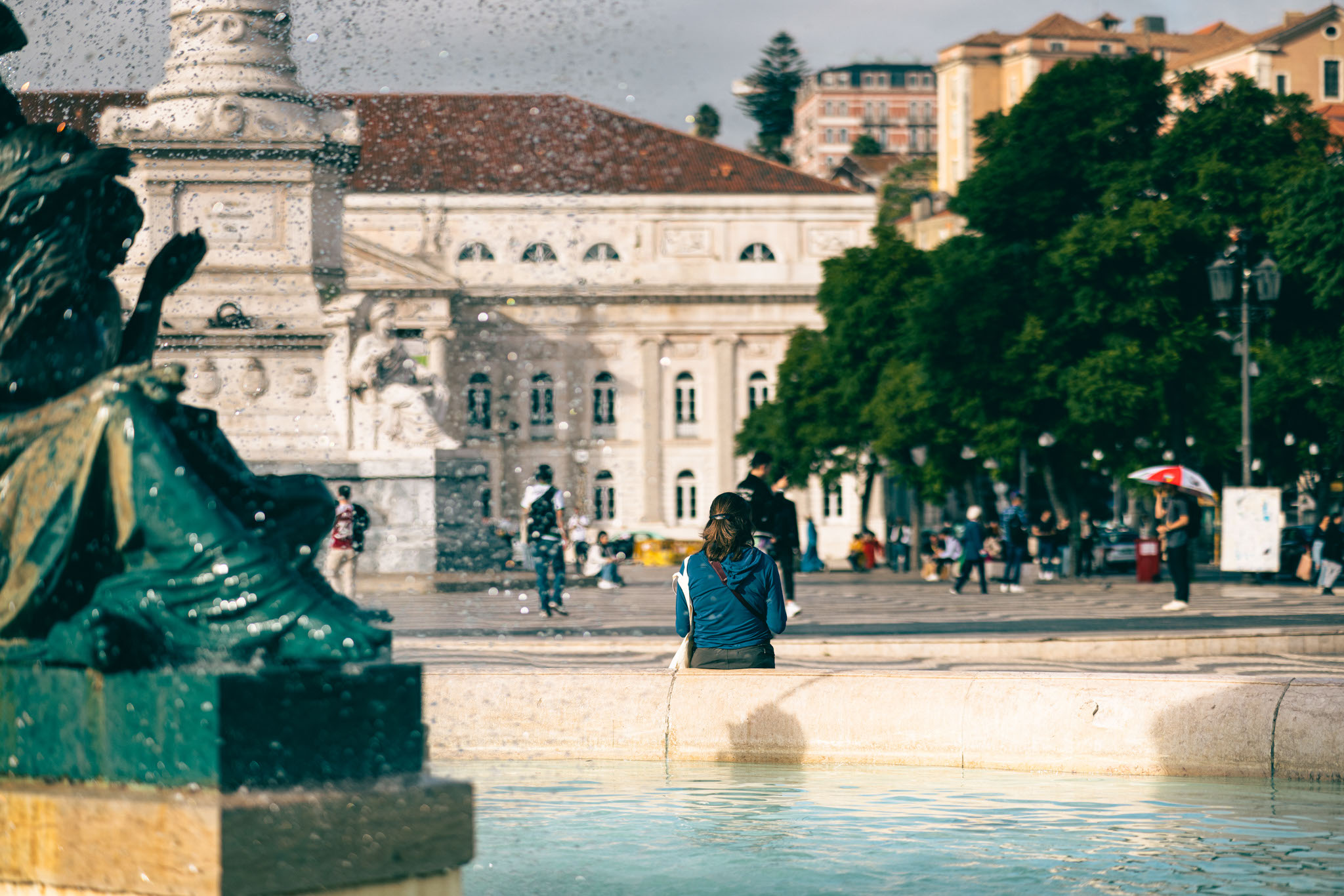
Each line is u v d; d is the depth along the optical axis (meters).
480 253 74.81
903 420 44.16
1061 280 32.69
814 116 153.50
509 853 4.93
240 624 3.36
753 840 5.18
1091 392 31.84
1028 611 20.92
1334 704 6.43
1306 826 5.45
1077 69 34.06
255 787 3.20
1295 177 31.67
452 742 7.20
